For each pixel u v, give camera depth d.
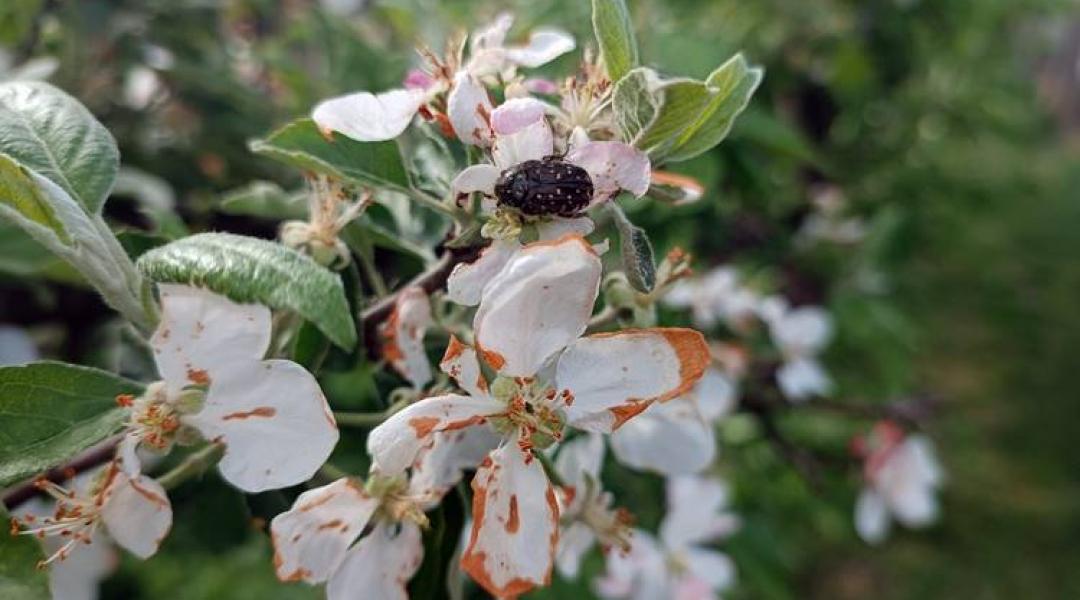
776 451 0.26
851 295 0.32
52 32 0.21
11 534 0.09
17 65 0.22
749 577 0.23
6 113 0.10
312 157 0.10
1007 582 0.46
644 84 0.09
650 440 0.11
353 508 0.09
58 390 0.09
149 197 0.19
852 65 0.34
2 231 0.14
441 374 0.11
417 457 0.09
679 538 0.18
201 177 0.23
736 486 0.28
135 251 0.11
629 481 0.16
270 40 0.29
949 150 0.49
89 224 0.09
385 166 0.10
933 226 0.47
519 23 0.18
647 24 0.20
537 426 0.08
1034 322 0.67
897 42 0.36
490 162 0.09
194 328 0.09
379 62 0.18
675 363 0.09
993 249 0.75
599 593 0.18
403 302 0.10
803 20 0.33
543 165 0.09
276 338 0.10
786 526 0.37
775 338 0.25
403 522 0.10
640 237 0.09
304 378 0.09
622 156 0.09
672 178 0.11
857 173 0.40
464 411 0.09
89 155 0.10
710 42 0.18
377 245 0.13
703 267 0.25
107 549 0.12
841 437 0.31
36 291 0.20
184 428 0.09
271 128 0.23
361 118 0.10
